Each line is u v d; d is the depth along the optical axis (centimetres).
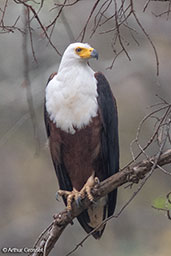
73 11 1488
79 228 1464
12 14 1443
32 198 1599
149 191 1522
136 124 1576
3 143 1362
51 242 914
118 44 1534
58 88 985
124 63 1559
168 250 1461
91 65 1534
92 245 1459
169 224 1494
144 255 1455
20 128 1509
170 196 981
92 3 1483
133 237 1480
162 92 1569
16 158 1586
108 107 1002
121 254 1453
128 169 865
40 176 1609
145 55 1572
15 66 1504
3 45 1504
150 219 1495
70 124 983
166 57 1584
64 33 1464
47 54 1439
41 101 1433
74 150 1003
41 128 1458
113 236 1480
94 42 1514
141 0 1480
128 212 1498
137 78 1590
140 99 1590
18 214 1573
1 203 1585
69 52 988
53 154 1023
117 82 1555
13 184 1603
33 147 1559
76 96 977
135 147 1535
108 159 1020
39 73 1421
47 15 1249
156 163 798
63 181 1048
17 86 1483
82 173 1023
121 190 1522
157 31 1548
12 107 1480
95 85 994
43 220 1518
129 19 1466
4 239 1478
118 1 1365
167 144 1179
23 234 1488
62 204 1562
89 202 952
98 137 996
